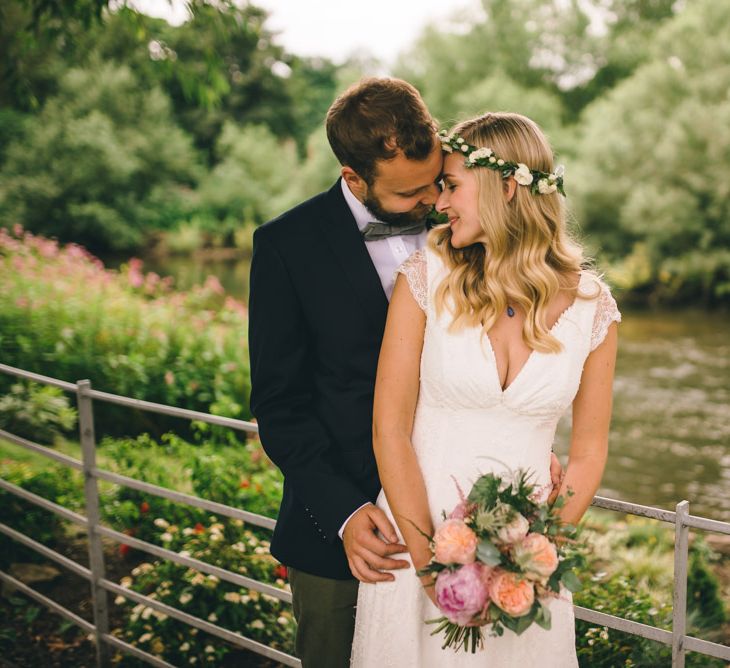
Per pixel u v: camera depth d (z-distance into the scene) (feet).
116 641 10.18
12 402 19.43
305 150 136.26
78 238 91.86
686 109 67.10
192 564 9.01
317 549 6.47
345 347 6.33
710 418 36.09
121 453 16.02
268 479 14.49
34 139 88.02
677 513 6.06
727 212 65.87
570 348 5.65
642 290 69.67
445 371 5.65
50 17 21.31
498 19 97.91
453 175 5.78
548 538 5.11
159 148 99.25
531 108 83.20
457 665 5.93
